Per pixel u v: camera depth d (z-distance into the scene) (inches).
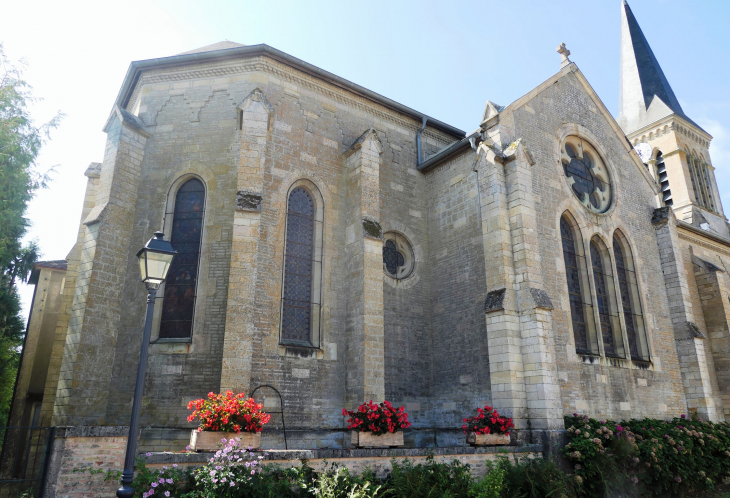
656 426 674.8
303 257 677.9
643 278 832.9
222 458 369.1
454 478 461.4
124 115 663.1
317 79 743.7
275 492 371.6
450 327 717.9
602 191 842.2
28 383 818.2
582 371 668.1
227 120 680.4
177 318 609.3
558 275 689.0
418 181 824.3
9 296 969.5
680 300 847.7
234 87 695.1
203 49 808.9
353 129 772.0
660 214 898.1
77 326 569.0
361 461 445.1
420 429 687.1
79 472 330.0
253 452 399.9
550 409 577.3
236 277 565.0
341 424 624.7
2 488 512.4
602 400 676.7
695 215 1334.9
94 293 582.6
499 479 458.9
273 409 580.1
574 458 550.0
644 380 751.1
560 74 832.3
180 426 558.6
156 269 356.2
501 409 595.8
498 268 647.1
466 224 733.9
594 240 791.7
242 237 578.9
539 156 743.1
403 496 412.8
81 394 549.3
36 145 700.7
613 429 606.5
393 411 512.4
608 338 749.3
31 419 813.2
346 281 682.8
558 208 735.7
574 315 713.6
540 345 595.5
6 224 708.0
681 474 629.9
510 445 560.1
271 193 655.8
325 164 719.7
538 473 499.5
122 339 595.2
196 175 664.4
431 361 733.3
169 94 701.3
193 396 568.4
